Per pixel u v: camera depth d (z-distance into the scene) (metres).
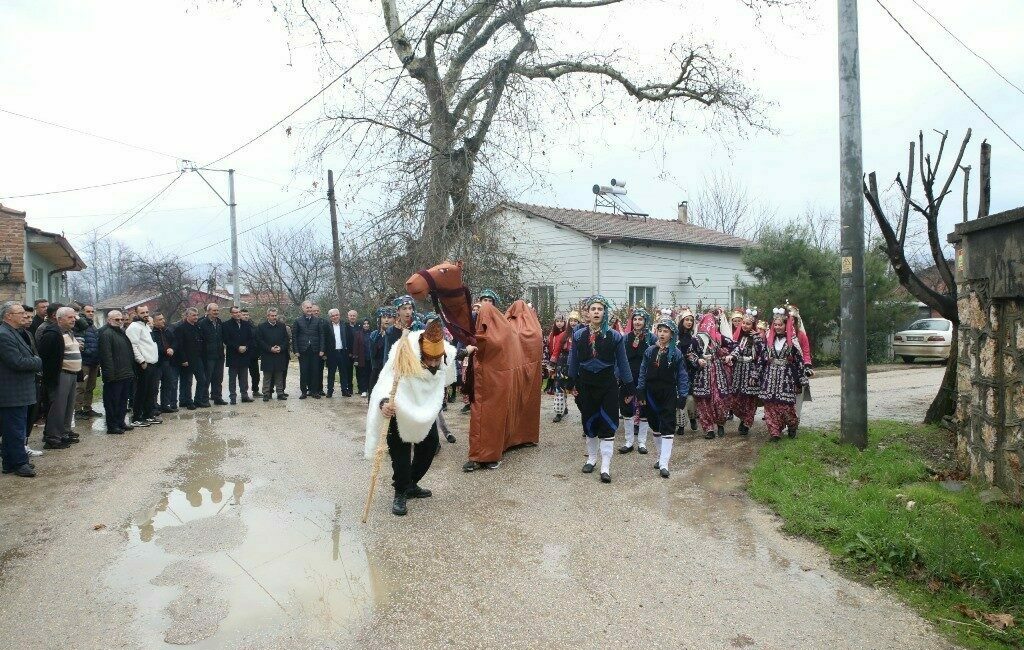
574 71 15.74
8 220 15.28
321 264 31.22
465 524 5.12
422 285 5.86
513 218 17.80
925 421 8.09
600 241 18.28
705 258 21.28
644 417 7.41
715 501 5.70
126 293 48.88
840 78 6.79
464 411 10.36
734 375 8.15
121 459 7.26
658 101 15.73
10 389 6.46
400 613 3.68
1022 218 4.73
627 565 4.34
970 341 5.79
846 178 6.81
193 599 3.84
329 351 12.52
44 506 5.58
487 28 13.89
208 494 5.91
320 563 4.36
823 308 18.39
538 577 4.15
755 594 3.93
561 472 6.68
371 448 5.28
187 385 10.91
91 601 3.83
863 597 3.90
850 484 5.77
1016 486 4.97
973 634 3.45
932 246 7.38
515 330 7.37
